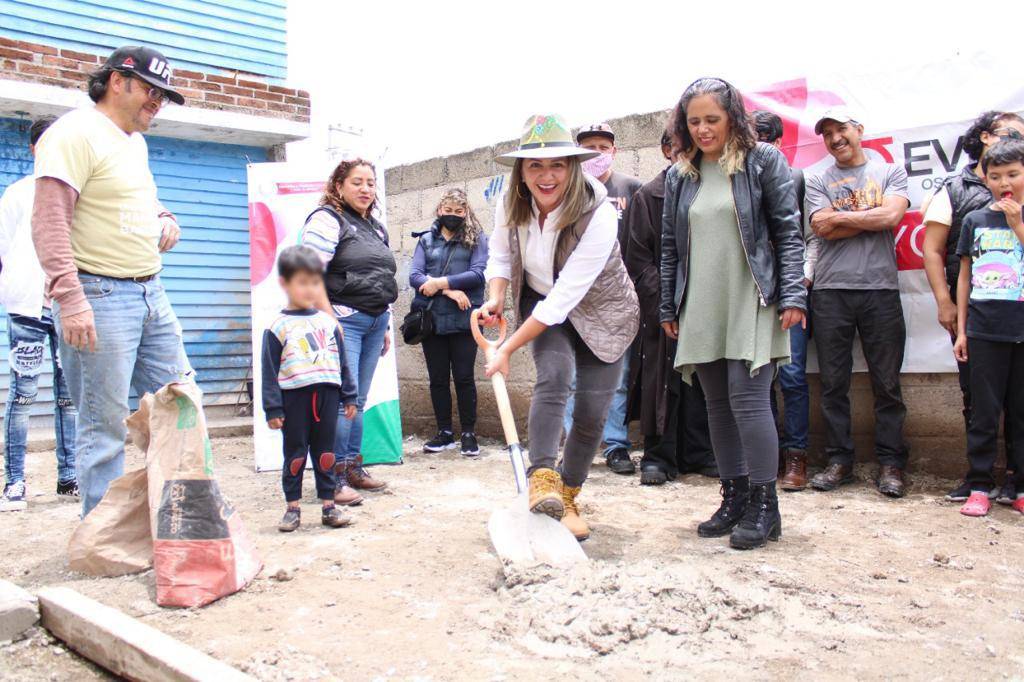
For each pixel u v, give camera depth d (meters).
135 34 7.87
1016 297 4.08
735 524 3.77
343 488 4.53
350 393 4.12
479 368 6.94
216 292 8.45
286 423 3.94
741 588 2.86
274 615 2.80
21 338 4.62
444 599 2.94
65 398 4.86
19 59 7.08
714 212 3.52
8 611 2.70
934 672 2.32
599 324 3.43
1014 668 2.35
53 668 2.54
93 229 3.36
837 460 4.85
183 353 3.79
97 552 3.20
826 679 2.27
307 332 3.95
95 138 3.32
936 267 4.50
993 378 4.18
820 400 5.30
